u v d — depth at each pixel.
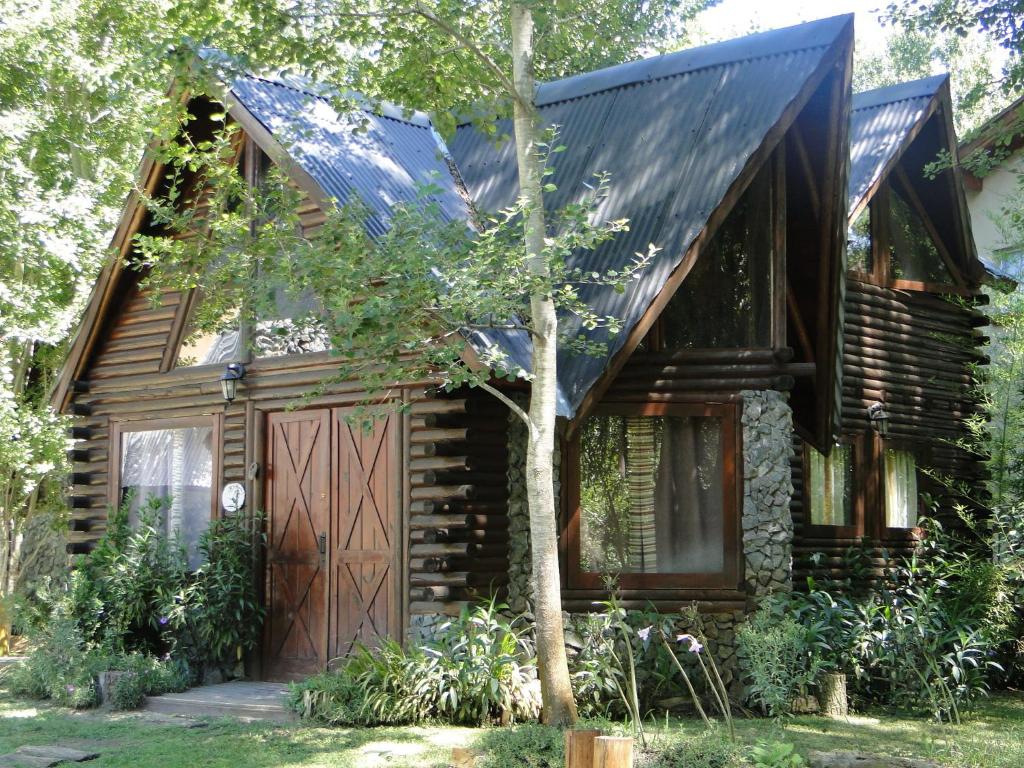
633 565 11.05
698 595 10.93
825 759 7.90
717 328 11.53
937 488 15.16
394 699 9.62
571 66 19.42
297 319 9.13
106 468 13.48
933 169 13.38
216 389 12.41
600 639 10.30
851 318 14.07
